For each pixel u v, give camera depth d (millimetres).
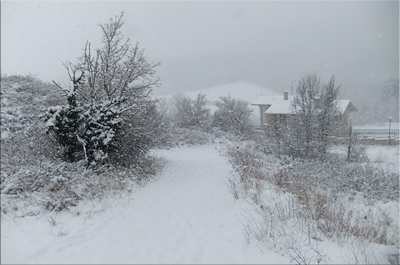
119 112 8453
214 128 26328
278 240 4555
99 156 7906
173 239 4652
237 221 5508
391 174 11109
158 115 12406
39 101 12594
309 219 5246
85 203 5832
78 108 7871
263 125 29312
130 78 9922
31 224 4703
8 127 9289
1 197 5309
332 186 8781
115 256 3906
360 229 4957
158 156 14609
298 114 15828
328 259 3926
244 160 10148
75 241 4234
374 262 3938
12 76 14727
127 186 7492
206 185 8867
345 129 16625
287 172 8328
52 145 7801
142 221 5340
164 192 7680
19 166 6586
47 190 5957
